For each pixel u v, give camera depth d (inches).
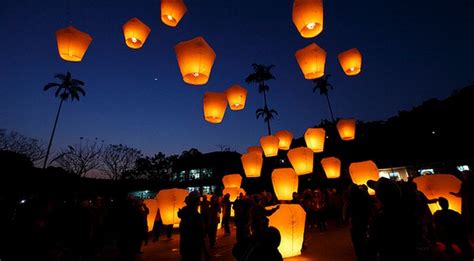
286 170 358.6
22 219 219.0
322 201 507.8
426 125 958.4
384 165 946.7
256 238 114.5
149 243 478.9
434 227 235.5
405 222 111.4
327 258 274.5
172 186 1708.9
